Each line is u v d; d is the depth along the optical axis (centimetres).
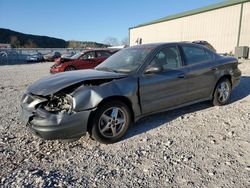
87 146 366
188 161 309
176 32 3167
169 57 451
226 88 555
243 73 1091
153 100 416
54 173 291
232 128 415
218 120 458
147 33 3803
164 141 372
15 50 4106
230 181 264
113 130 372
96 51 1280
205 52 521
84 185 266
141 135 400
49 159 329
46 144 376
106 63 475
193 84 477
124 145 366
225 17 2441
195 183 262
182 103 468
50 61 3491
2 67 2423
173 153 332
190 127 427
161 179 273
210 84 513
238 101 589
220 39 2528
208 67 502
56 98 341
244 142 359
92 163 315
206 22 2683
